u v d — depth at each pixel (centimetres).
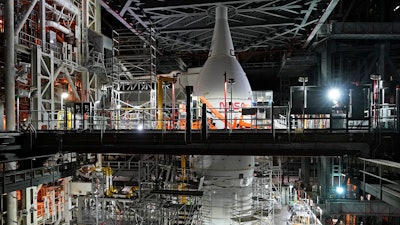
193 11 3819
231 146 1933
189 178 3359
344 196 4116
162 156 3428
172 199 3022
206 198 2605
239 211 2539
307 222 3334
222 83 2745
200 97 2644
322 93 1873
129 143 2012
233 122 2522
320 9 3666
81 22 3644
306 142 1845
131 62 3588
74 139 2098
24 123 2777
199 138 1919
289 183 4931
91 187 3078
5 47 2561
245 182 2634
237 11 3659
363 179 2230
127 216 2931
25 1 2969
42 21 3008
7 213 2450
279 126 2888
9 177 1853
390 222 4734
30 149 2109
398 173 2256
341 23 4234
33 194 2672
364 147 1800
